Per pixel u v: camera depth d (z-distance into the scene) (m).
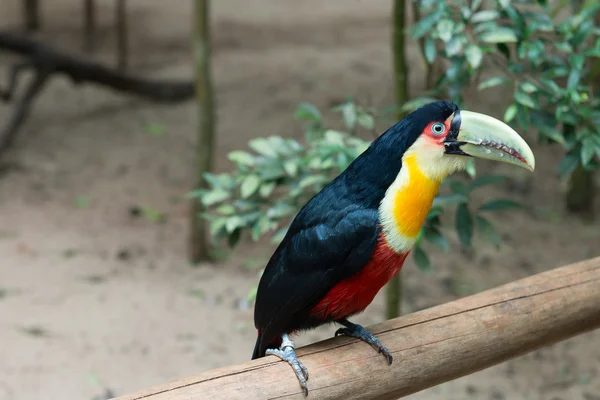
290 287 4.47
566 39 5.95
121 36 16.45
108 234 11.42
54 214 11.89
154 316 9.41
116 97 16.20
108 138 14.36
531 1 6.10
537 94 5.88
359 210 4.28
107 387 7.97
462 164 4.26
